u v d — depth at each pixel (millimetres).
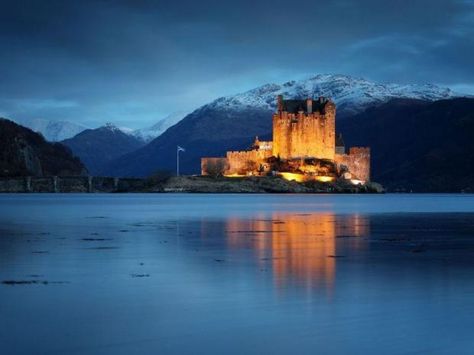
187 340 22938
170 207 133875
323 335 23422
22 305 27875
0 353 21609
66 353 21594
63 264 40312
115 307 27484
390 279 33812
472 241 54906
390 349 21938
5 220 87688
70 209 124312
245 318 25641
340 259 42312
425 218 93625
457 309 26859
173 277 34938
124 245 52219
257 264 39938
